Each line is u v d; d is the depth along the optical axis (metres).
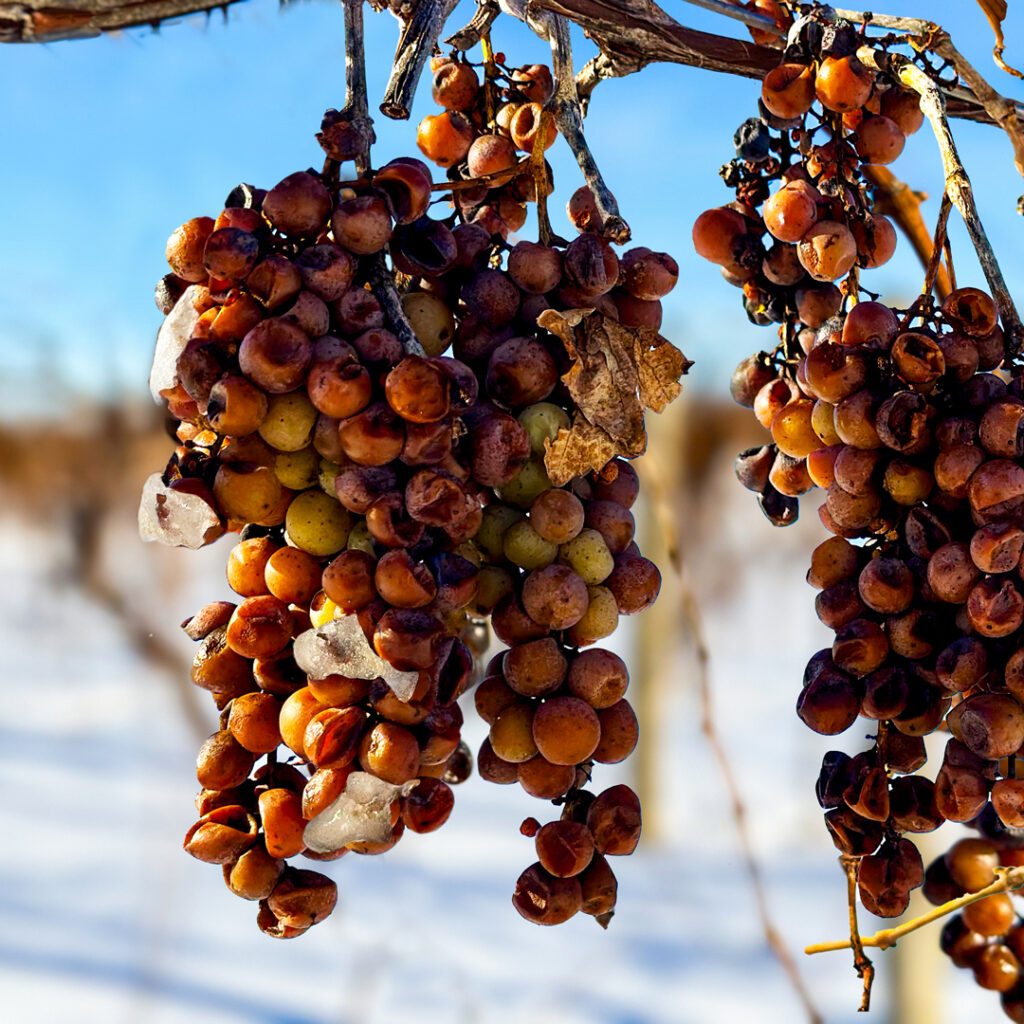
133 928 1.84
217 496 0.41
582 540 0.43
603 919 0.44
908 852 0.45
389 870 1.98
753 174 0.48
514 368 0.42
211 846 0.41
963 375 0.44
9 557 3.03
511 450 0.41
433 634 0.39
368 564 0.40
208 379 0.40
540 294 0.43
